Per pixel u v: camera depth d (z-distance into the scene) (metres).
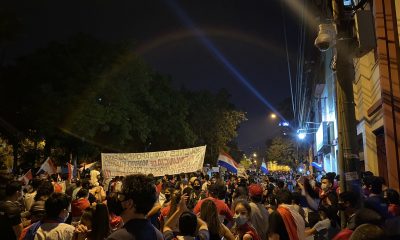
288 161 76.12
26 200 10.60
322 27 8.16
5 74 27.23
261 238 7.46
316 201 9.68
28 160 29.80
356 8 7.98
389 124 11.87
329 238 6.97
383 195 7.49
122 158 15.25
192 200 10.18
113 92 31.19
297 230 5.77
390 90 11.98
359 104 18.94
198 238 5.92
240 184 11.85
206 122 63.16
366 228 3.12
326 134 28.67
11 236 4.91
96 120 28.42
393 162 11.75
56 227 5.88
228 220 7.75
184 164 15.27
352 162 7.57
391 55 12.06
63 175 20.86
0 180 7.58
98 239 5.55
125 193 3.94
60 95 26.86
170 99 47.81
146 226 3.92
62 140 29.94
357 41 8.05
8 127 27.45
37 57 27.39
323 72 35.22
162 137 48.72
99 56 29.94
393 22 12.20
